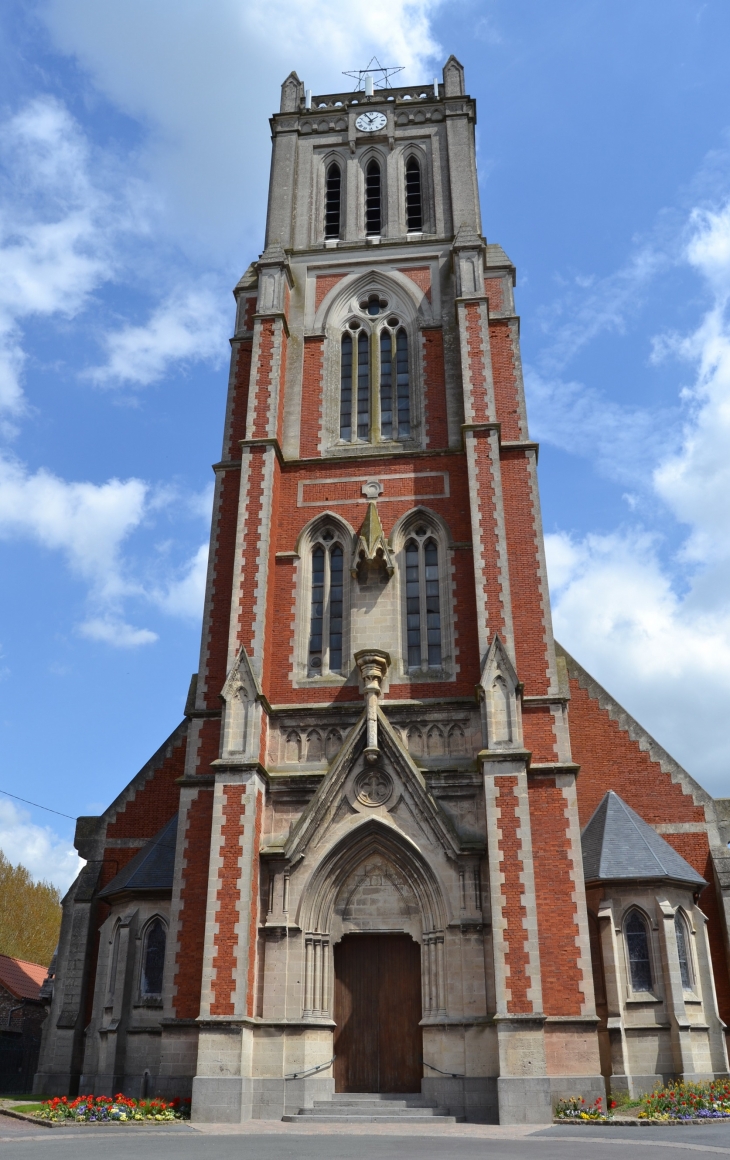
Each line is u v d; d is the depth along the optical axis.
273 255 40.62
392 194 43.28
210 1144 19.22
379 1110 26.41
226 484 37.22
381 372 39.31
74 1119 24.55
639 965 30.12
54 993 36.19
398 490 35.88
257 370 37.78
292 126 45.69
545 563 33.84
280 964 28.56
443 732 31.48
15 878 87.19
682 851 34.31
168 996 28.72
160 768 38.38
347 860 29.84
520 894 27.66
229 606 34.72
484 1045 27.02
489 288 40.69
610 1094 28.06
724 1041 30.36
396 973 29.39
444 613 33.81
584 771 35.94
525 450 36.03
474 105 45.62
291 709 32.31
